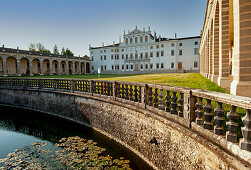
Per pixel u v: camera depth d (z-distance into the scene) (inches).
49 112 488.7
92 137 319.6
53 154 250.5
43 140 320.8
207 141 125.3
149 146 222.2
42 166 215.6
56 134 349.7
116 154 250.8
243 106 98.3
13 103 593.3
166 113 191.6
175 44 2283.5
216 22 484.4
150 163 218.8
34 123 427.5
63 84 463.5
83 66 3031.5
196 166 142.2
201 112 142.8
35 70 2223.2
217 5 443.2
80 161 225.5
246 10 249.8
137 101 259.0
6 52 1692.9
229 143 109.3
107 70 2851.9
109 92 326.6
